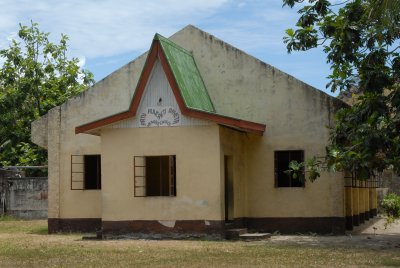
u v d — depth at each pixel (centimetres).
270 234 1981
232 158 2019
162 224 1914
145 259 1373
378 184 3081
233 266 1245
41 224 2678
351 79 1758
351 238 1898
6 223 2750
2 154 3541
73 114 2275
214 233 1864
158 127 1934
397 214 2917
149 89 1950
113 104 2245
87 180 2253
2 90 3644
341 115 1705
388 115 1598
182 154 1909
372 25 1577
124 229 1941
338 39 1623
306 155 2056
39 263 1321
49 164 2273
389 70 1591
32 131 2353
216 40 2177
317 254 1442
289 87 2089
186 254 1459
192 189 1894
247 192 2117
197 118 1891
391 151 1588
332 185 2030
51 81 3716
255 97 2122
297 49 1719
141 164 1947
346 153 1589
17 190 3138
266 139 2106
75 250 1573
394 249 1564
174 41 2220
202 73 2183
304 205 2056
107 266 1263
